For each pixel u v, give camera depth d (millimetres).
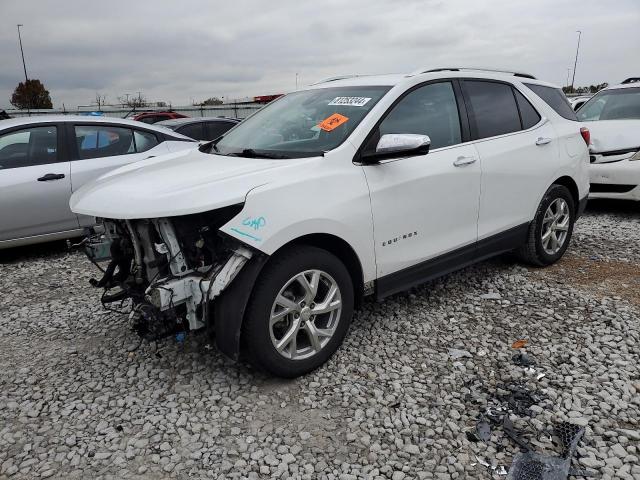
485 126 4496
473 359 3588
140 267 3316
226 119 11531
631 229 6715
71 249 6633
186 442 2838
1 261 6285
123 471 2646
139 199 3037
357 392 3225
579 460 2619
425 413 3020
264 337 3145
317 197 3293
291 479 2557
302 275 3268
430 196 3930
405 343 3820
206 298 3043
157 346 3893
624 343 3717
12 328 4328
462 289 4762
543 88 5312
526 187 4758
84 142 6496
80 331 4219
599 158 7355
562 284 4828
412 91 4004
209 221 3164
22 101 45125
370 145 3641
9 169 6004
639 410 2992
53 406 3197
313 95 4363
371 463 2654
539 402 3082
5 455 2791
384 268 3729
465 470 2586
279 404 3145
